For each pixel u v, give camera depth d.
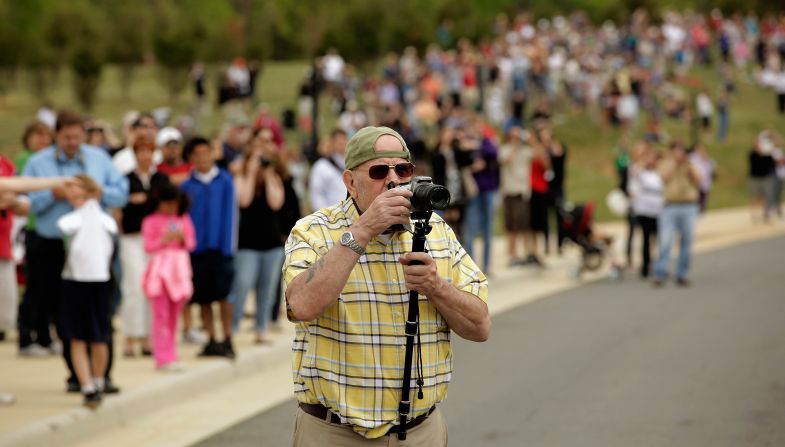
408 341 9.54
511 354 25.28
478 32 106.44
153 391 20.09
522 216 40.00
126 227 23.45
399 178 9.76
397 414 9.67
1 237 19.30
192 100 93.06
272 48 135.50
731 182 82.94
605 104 85.38
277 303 27.05
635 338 27.20
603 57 99.19
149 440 17.97
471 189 35.34
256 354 23.88
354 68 95.62
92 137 25.89
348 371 9.60
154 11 107.69
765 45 119.06
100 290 18.72
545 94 84.62
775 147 62.50
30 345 23.94
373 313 9.62
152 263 21.67
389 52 99.44
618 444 17.33
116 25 95.94
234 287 24.83
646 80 92.25
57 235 19.61
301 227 9.91
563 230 40.38
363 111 73.81
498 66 78.81
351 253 9.27
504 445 17.36
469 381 22.34
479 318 9.85
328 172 27.45
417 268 9.30
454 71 77.19
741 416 19.06
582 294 35.69
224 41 99.94
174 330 21.92
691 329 28.48
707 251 49.25
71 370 19.88
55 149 20.23
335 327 9.62
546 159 39.78
